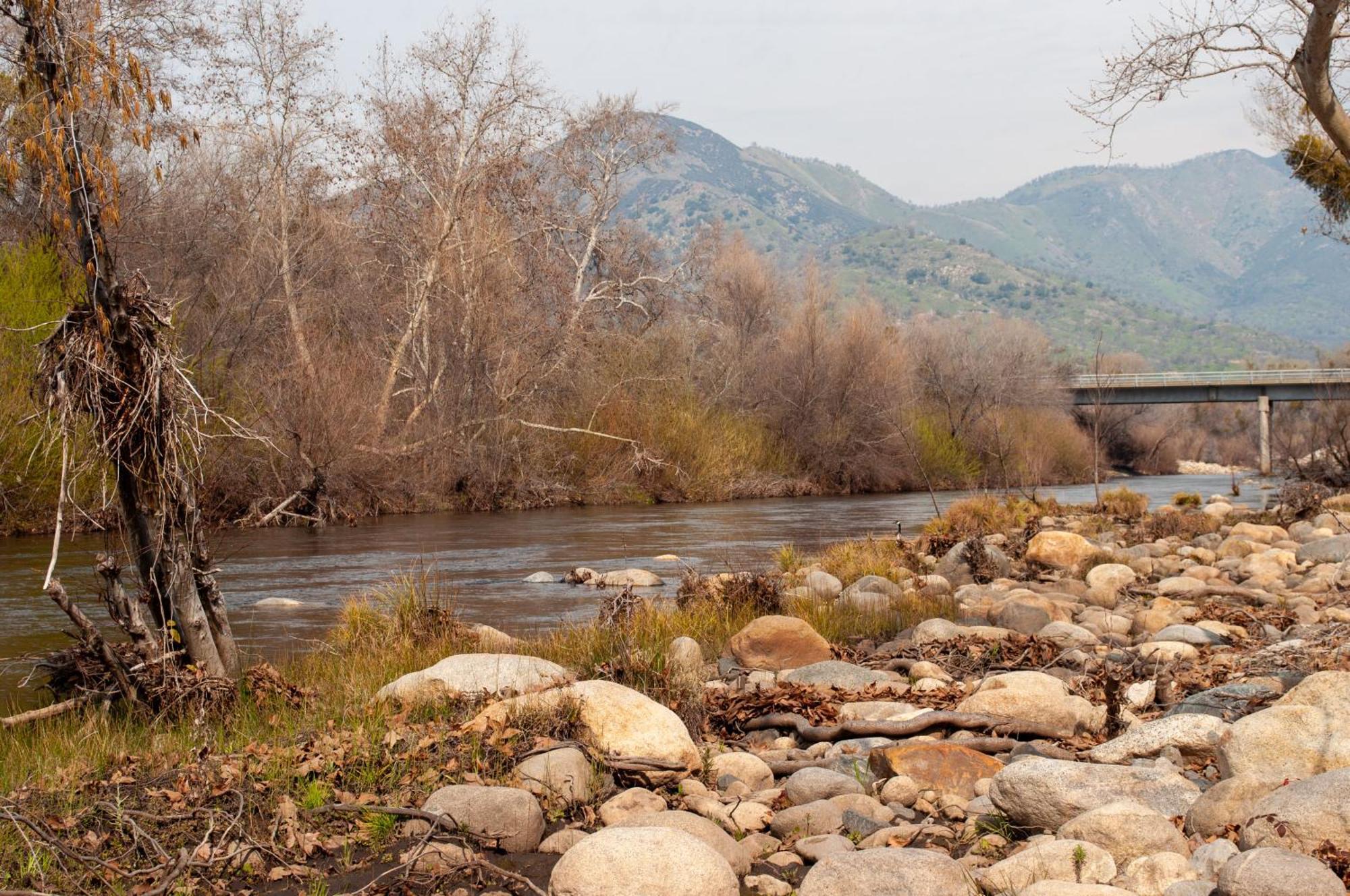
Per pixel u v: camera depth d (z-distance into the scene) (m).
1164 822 4.89
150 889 4.97
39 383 7.73
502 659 8.05
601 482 34.97
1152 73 10.16
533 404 34.91
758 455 40.12
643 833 4.68
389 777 6.18
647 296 44.56
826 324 43.44
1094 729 7.27
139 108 7.63
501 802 5.58
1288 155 18.75
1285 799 4.69
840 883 4.51
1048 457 51.09
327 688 8.72
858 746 7.00
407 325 34.38
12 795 5.93
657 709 6.73
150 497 8.06
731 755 6.70
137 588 8.60
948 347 50.47
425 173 35.53
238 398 28.33
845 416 41.94
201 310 30.80
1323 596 12.88
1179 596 13.34
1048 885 4.30
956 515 23.16
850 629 11.78
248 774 6.19
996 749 6.93
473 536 24.03
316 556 20.34
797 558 18.08
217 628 8.55
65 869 5.11
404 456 31.42
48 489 22.23
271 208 34.38
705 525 26.70
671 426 36.94
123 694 7.93
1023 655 9.72
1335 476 34.19
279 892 5.06
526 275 39.09
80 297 8.27
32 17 7.40
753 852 5.44
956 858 5.18
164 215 30.06
